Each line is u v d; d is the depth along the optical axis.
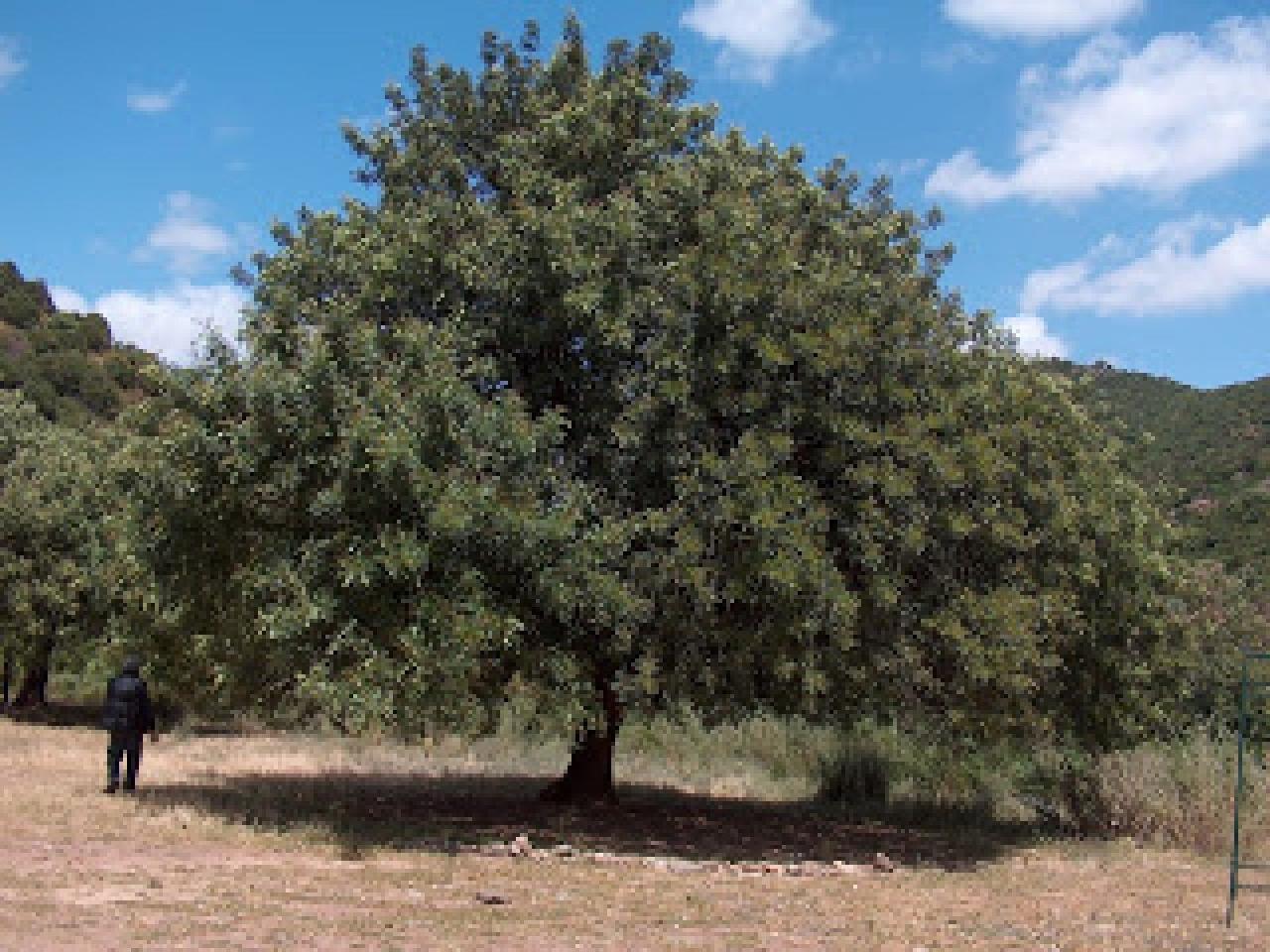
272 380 11.62
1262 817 15.52
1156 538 17.88
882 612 12.85
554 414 12.46
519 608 12.54
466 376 12.77
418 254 12.98
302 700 14.61
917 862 13.41
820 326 12.77
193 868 9.79
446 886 9.85
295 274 13.92
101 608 26.88
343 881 9.70
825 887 11.00
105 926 7.64
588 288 12.16
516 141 14.12
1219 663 21.16
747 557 11.69
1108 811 16.62
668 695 13.09
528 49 15.90
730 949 8.13
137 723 14.16
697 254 12.55
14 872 9.20
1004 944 8.78
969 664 12.82
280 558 11.69
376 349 12.32
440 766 21.39
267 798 14.30
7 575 27.41
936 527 13.04
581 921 8.74
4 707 31.33
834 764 20.25
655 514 11.95
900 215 15.45
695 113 14.73
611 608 11.68
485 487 11.46
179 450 11.94
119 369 69.31
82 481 27.92
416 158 15.19
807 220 14.52
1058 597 14.39
